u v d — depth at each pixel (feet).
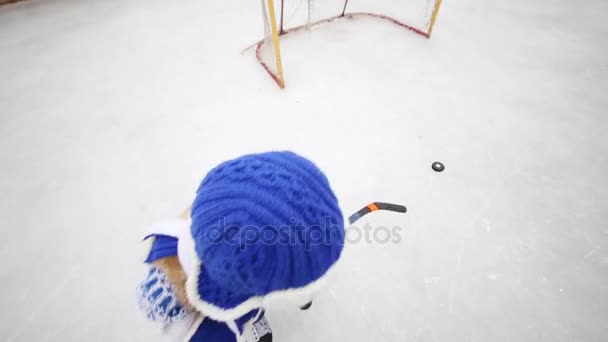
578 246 3.85
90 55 6.73
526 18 8.80
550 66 6.92
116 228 3.90
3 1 8.24
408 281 3.49
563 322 3.24
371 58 6.92
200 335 1.50
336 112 5.58
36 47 6.86
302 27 7.76
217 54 6.88
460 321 3.24
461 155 4.91
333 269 1.26
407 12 8.68
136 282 3.44
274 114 5.49
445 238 3.87
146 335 3.08
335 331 3.13
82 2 8.70
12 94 5.67
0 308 3.20
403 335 3.14
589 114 5.70
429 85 6.28
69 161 4.62
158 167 4.61
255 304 1.26
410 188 4.41
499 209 4.20
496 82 6.41
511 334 3.16
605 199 4.34
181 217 1.56
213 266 1.04
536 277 3.57
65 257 3.61
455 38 7.76
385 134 5.21
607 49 7.52
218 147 4.91
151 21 8.00
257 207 1.01
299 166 1.21
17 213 3.98
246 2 8.89
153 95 5.81
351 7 8.80
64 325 3.12
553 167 4.75
